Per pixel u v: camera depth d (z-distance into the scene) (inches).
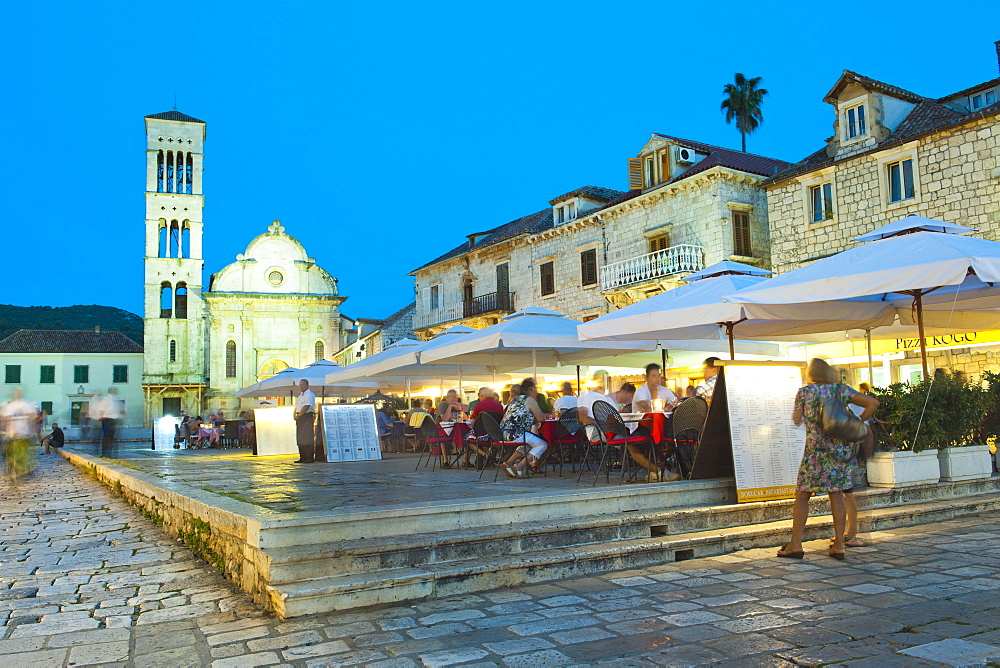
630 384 489.1
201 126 2293.3
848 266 338.0
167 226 2237.9
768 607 197.9
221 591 233.8
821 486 257.0
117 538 337.1
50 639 188.7
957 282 292.4
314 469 528.4
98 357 2463.1
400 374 751.1
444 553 233.0
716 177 1053.8
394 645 176.1
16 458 642.2
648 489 291.0
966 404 367.9
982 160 746.2
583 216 1261.1
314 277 2285.9
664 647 168.6
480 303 1510.8
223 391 2159.2
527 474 407.2
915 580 220.4
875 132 850.1
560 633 181.6
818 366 266.2
